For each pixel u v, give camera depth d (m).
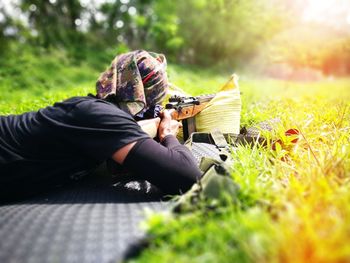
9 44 16.38
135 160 1.87
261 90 8.76
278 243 1.15
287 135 2.54
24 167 1.95
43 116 1.99
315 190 1.54
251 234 1.21
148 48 23.27
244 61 24.70
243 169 2.08
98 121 1.91
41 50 17.27
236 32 24.11
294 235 1.17
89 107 1.95
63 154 1.98
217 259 1.15
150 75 2.20
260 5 23.16
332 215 1.33
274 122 2.96
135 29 23.95
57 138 1.95
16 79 12.67
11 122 2.04
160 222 1.31
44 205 1.86
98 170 2.37
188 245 1.25
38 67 14.47
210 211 1.44
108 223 1.53
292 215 1.28
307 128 2.93
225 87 3.26
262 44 23.66
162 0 23.39
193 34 24.81
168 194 1.94
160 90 2.26
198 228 1.27
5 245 1.35
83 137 1.91
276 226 1.26
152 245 1.28
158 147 1.92
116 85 2.12
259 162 2.20
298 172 1.97
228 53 25.31
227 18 23.95
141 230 1.44
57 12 21.47
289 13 22.28
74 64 16.22
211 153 2.49
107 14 23.86
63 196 2.00
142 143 1.89
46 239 1.39
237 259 1.16
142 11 24.25
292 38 17.53
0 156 1.94
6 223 1.56
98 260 1.26
